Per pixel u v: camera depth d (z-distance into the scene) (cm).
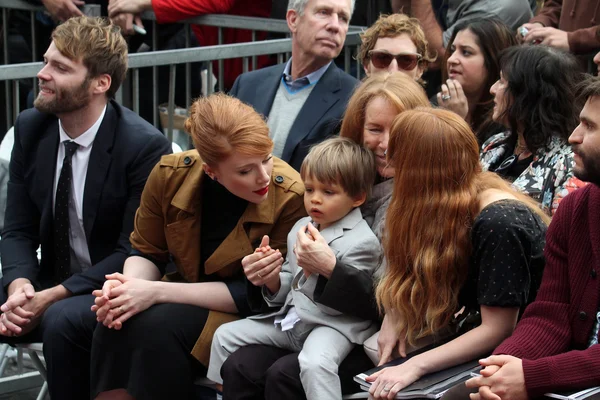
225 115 408
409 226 363
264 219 430
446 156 358
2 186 567
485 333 348
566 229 342
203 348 424
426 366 344
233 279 444
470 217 360
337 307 386
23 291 468
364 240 397
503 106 446
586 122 325
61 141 495
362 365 388
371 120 409
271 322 416
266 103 536
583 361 314
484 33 510
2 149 575
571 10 567
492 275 346
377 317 393
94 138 488
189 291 430
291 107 529
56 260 498
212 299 432
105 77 488
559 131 427
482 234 349
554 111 429
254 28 689
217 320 430
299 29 527
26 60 780
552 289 341
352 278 385
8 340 475
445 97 504
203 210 443
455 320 375
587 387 313
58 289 468
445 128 359
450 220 358
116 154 484
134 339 419
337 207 400
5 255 495
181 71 675
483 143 488
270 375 385
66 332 444
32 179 498
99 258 490
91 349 434
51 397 453
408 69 524
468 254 358
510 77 438
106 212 484
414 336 368
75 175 491
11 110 691
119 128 489
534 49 440
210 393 452
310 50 523
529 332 336
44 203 495
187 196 434
